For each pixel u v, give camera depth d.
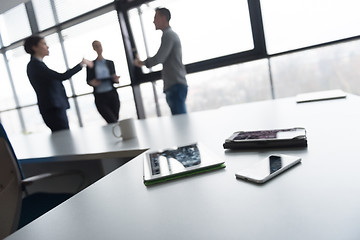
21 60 4.28
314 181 0.39
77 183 1.47
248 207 0.35
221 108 1.42
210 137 0.79
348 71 2.41
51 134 1.66
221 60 2.90
